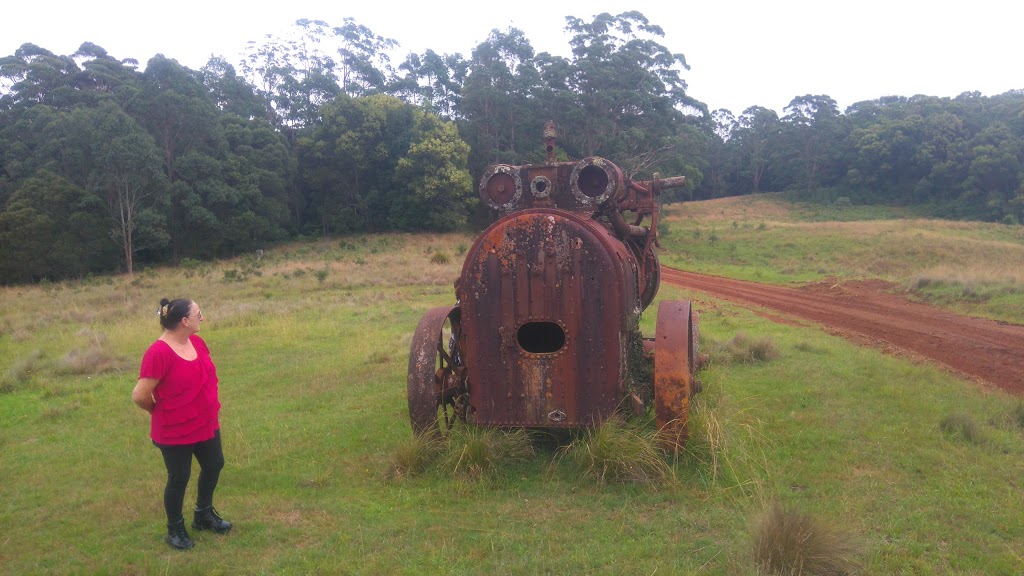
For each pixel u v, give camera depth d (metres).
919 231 50.28
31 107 57.72
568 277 5.81
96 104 56.16
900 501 4.90
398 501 5.16
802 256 43.59
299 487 5.61
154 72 56.56
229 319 16.66
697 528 4.50
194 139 55.97
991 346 11.52
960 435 6.44
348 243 57.03
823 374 9.36
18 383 10.47
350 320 16.59
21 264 43.47
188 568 4.14
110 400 9.30
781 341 12.45
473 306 5.99
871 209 87.00
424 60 81.69
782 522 4.05
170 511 4.42
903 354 11.11
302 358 11.98
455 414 6.58
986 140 81.25
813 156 100.62
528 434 6.25
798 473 5.47
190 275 36.81
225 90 72.88
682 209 88.75
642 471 5.30
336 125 65.19
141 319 18.12
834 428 6.72
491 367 5.98
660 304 6.08
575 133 66.88
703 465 5.50
